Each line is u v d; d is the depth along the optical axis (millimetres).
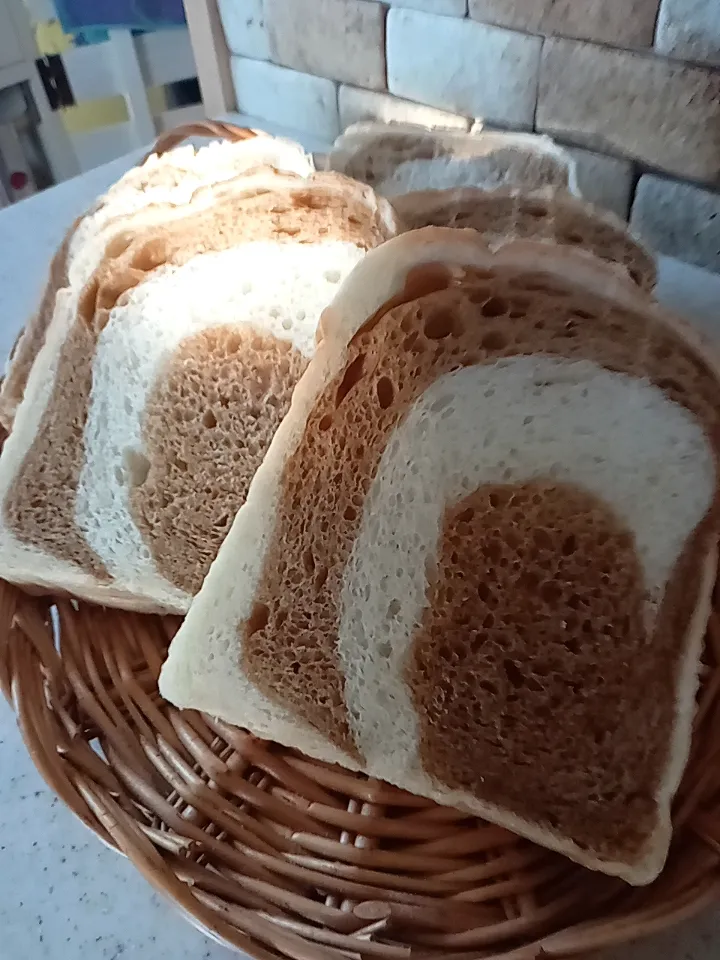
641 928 148
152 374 210
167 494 215
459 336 162
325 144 365
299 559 177
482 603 179
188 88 459
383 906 162
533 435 168
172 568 218
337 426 167
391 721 186
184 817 181
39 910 181
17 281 324
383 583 182
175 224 201
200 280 203
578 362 160
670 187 271
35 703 193
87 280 214
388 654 185
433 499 176
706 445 161
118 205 225
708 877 159
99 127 469
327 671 185
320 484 172
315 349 171
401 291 152
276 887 167
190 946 174
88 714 199
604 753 173
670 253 285
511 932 159
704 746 177
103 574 222
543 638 178
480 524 176
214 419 209
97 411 219
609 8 246
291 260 196
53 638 215
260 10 341
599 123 272
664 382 158
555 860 174
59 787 176
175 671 180
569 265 145
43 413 227
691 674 172
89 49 435
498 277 150
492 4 272
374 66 321
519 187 219
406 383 168
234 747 196
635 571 172
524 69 279
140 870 160
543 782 176
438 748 183
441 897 169
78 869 187
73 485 226
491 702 180
